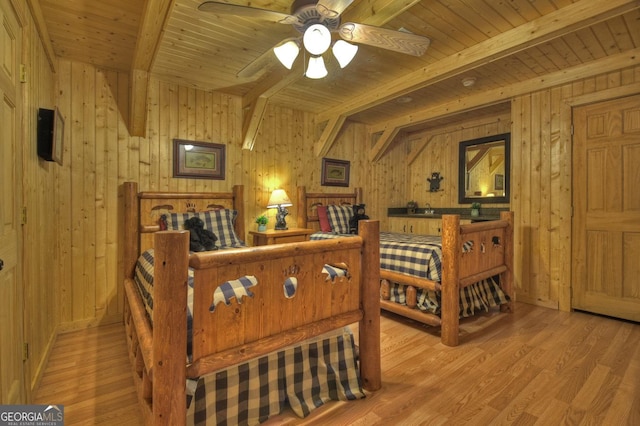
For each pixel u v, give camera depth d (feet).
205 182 12.05
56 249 9.29
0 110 4.52
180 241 4.08
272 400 5.40
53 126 7.00
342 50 6.81
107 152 10.15
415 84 10.62
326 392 5.98
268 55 7.06
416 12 7.41
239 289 5.06
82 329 9.71
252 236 13.14
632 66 9.31
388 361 7.47
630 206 9.77
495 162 15.11
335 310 5.96
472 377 6.75
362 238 6.29
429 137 17.83
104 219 10.11
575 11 7.13
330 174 15.75
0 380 4.42
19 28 5.49
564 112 10.84
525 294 11.84
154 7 6.32
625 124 9.79
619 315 9.96
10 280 4.92
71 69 9.59
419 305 9.33
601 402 5.86
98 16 7.41
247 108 12.56
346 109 13.56
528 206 11.75
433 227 15.74
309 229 13.70
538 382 6.53
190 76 10.84
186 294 4.18
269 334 5.08
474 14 7.52
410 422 5.39
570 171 10.79
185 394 4.19
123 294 10.34
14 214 5.16
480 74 10.82
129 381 6.77
